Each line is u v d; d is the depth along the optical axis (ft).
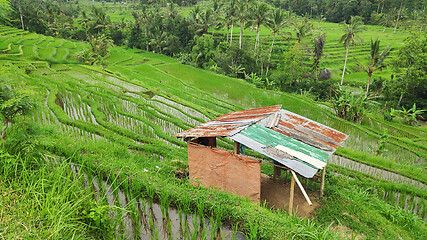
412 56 103.86
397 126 85.40
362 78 147.02
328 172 36.22
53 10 223.10
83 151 35.14
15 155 25.12
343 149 55.62
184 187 29.30
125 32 210.18
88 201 23.15
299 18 275.59
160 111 62.49
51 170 26.81
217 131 31.19
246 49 149.18
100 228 21.77
